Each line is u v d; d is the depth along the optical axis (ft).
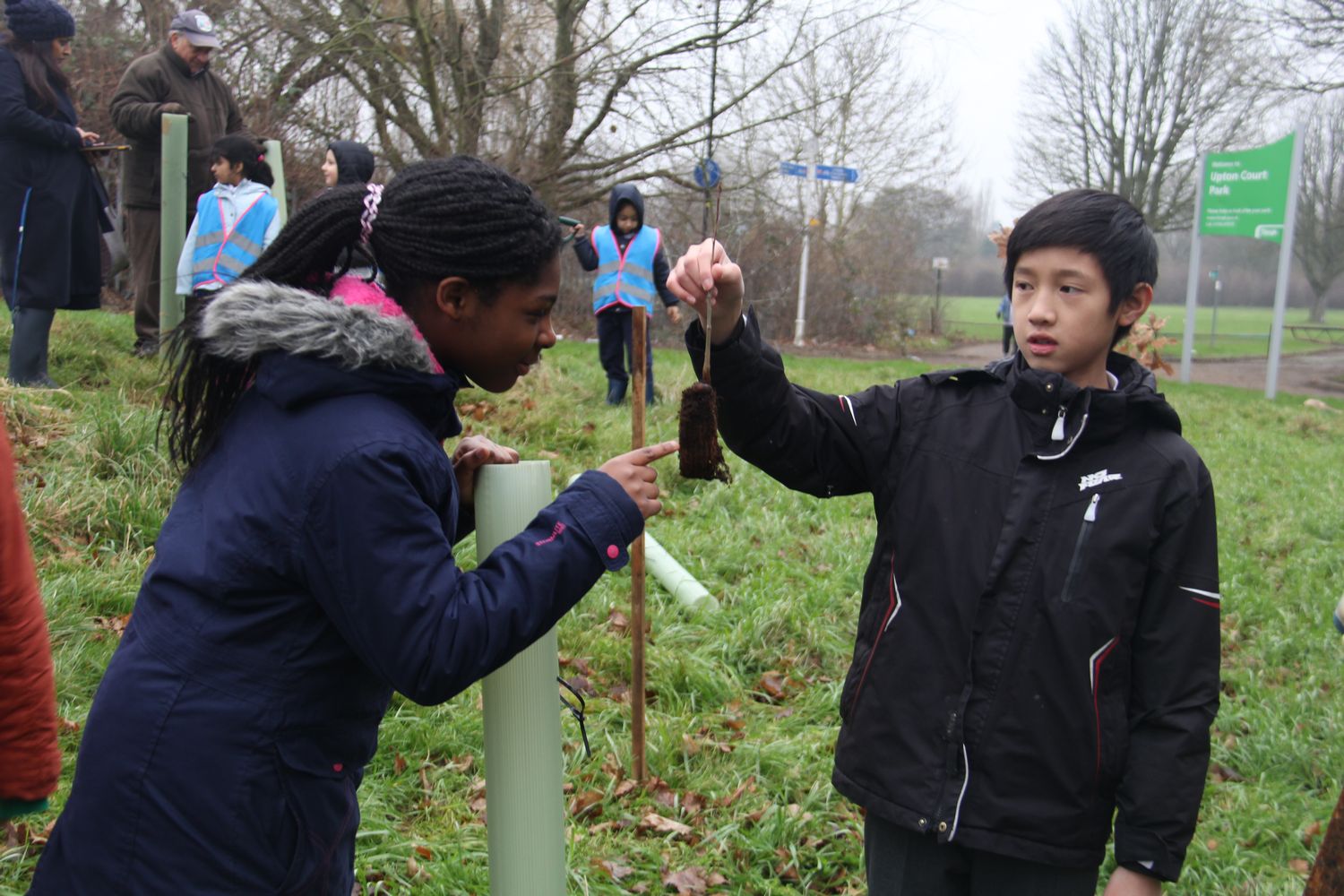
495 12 36.27
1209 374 72.90
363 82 37.78
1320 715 13.99
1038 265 6.11
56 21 17.78
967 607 6.04
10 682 4.69
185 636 4.61
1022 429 6.20
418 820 10.24
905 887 6.17
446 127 34.91
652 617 15.06
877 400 6.61
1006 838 5.84
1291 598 18.39
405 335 4.73
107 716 4.64
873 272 73.20
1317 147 115.85
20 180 17.54
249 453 4.71
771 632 15.11
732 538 18.39
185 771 4.51
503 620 4.63
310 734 4.70
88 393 18.19
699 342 6.06
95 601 12.42
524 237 4.94
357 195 4.99
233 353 4.69
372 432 4.57
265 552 4.55
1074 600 5.89
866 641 6.44
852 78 47.19
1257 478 28.32
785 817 10.72
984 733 5.92
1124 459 6.03
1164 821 5.75
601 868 9.62
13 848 8.70
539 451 21.24
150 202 21.45
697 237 45.34
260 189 19.30
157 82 21.24
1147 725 5.95
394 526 4.48
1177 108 91.76
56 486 14.42
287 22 34.06
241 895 4.56
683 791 11.19
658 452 5.31
